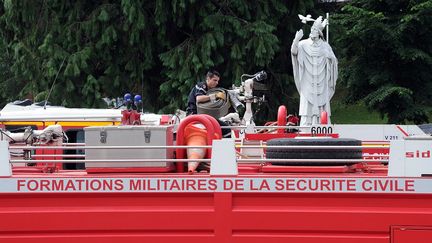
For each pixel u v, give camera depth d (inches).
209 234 282.4
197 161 293.9
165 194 283.9
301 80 1057.5
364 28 1349.7
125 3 1234.0
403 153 276.1
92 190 285.1
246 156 356.5
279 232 279.4
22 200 288.0
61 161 302.5
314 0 1416.1
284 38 1406.3
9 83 1824.6
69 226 285.0
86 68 1298.0
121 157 303.3
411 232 273.1
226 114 500.7
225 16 1256.8
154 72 1397.6
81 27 1317.7
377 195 275.4
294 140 305.6
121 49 1339.8
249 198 281.7
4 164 288.5
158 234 284.2
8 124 704.4
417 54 1359.5
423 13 1328.7
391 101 1405.0
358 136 858.8
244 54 1258.0
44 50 1311.5
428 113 1419.8
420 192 272.8
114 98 1376.7
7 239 286.2
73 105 1339.8
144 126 308.5
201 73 1254.9
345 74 1455.5
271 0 1310.3
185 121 317.7
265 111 1413.6
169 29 1336.1
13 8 1371.8
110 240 285.0
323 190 277.3
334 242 277.1
